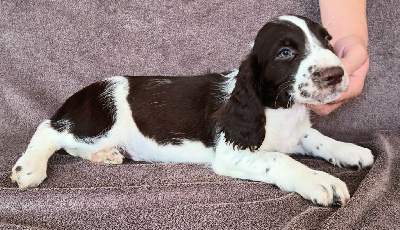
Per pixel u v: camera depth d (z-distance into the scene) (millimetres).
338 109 817
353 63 597
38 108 817
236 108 605
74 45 825
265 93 599
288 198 540
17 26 816
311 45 564
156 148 696
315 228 478
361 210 500
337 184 537
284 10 821
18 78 823
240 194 562
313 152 684
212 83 687
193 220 510
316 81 538
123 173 622
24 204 536
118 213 530
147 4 816
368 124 825
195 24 824
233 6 819
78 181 603
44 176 609
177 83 703
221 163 631
